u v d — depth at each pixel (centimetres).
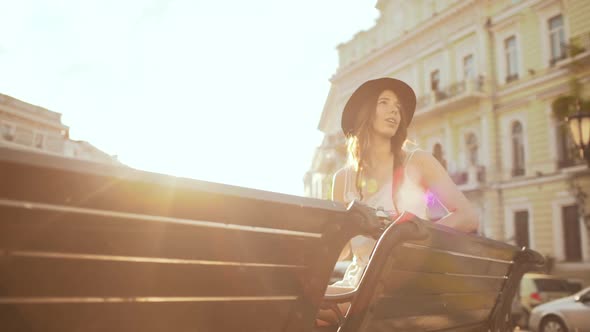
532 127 2206
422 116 2686
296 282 112
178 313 94
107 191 76
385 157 236
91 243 80
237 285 101
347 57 3475
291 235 105
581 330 916
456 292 187
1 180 67
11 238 73
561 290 1275
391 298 146
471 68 2509
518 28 2292
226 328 102
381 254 122
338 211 110
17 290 75
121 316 87
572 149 1820
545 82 2152
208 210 88
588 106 1614
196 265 94
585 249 1956
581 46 1989
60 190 73
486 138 2380
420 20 2836
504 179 2308
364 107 235
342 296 130
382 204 225
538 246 2142
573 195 1936
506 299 233
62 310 80
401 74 2930
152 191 80
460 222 208
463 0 2494
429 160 228
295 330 115
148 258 87
